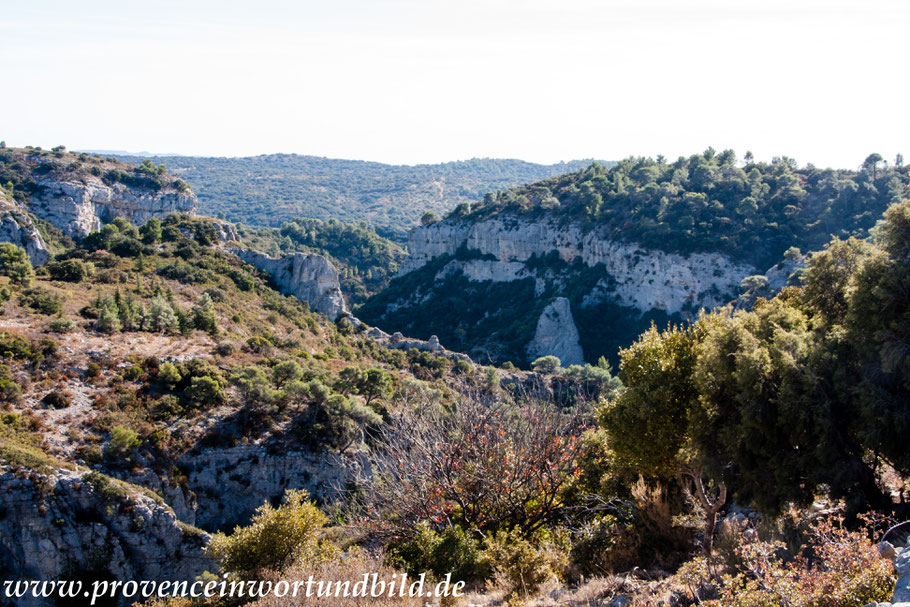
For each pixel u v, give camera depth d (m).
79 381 38.22
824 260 14.73
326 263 91.88
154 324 53.09
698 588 9.03
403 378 57.53
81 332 45.56
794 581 7.63
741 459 12.23
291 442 38.69
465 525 15.23
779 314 14.08
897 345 11.22
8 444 28.56
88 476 28.58
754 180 111.25
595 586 10.45
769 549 9.25
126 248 79.94
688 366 14.03
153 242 85.88
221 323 61.59
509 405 17.22
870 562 7.08
